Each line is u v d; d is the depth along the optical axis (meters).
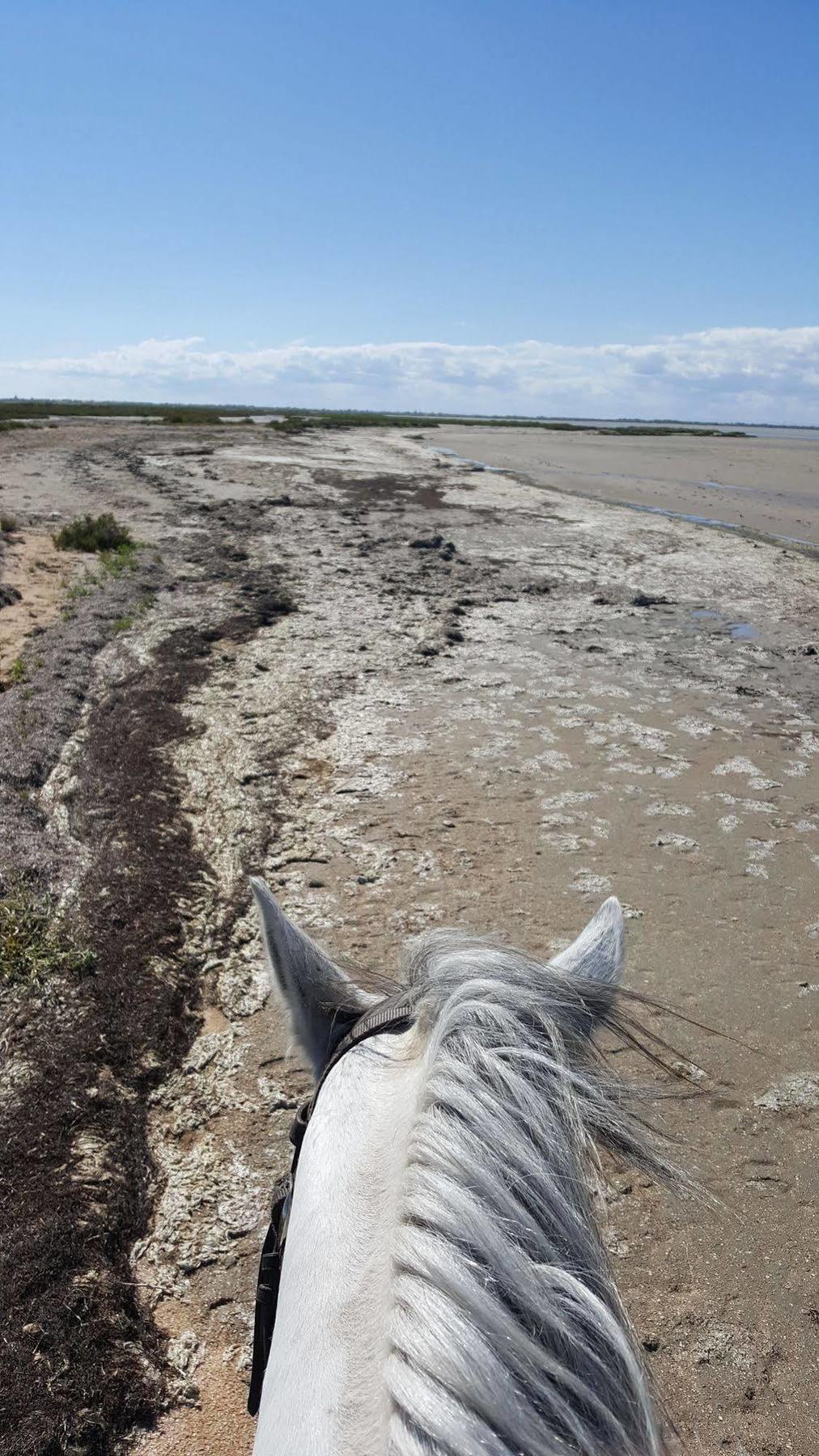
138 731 6.43
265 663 8.02
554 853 5.12
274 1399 0.97
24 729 6.18
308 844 5.16
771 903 4.70
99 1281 2.55
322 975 1.57
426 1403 0.81
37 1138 2.96
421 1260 0.89
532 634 9.38
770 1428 2.30
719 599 11.10
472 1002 1.11
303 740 6.52
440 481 20.39
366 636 8.99
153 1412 2.27
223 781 5.83
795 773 6.28
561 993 1.18
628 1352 0.85
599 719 7.13
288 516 14.90
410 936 4.29
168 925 4.26
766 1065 3.56
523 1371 0.81
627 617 10.20
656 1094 1.21
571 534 14.73
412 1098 1.15
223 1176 2.99
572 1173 0.97
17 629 8.50
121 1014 3.62
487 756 6.38
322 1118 1.27
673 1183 1.09
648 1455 0.82
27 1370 2.28
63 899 4.32
